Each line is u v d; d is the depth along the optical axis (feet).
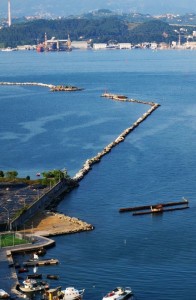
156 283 459.32
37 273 474.90
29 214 603.26
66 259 501.56
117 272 477.77
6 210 607.37
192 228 569.23
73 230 560.20
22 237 540.11
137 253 513.86
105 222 586.86
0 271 472.85
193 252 514.27
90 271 479.82
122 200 652.07
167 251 517.55
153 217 599.57
